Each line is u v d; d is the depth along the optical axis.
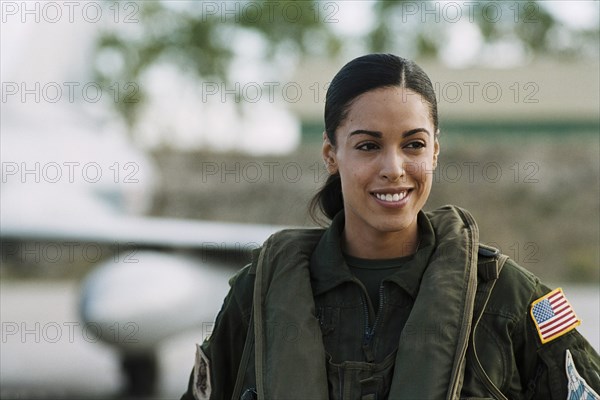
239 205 36.19
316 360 3.79
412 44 46.97
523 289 3.87
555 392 3.82
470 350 3.75
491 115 35.62
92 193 15.06
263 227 12.69
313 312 3.91
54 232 12.77
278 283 4.00
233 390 4.21
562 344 3.83
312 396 3.72
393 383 3.67
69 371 13.62
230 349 4.23
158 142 42.19
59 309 21.36
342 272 3.96
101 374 13.35
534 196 33.78
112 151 17.25
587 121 35.47
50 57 19.62
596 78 36.81
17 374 13.30
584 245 32.03
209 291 11.49
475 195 34.16
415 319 3.73
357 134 3.86
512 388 3.82
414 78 3.89
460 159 34.94
